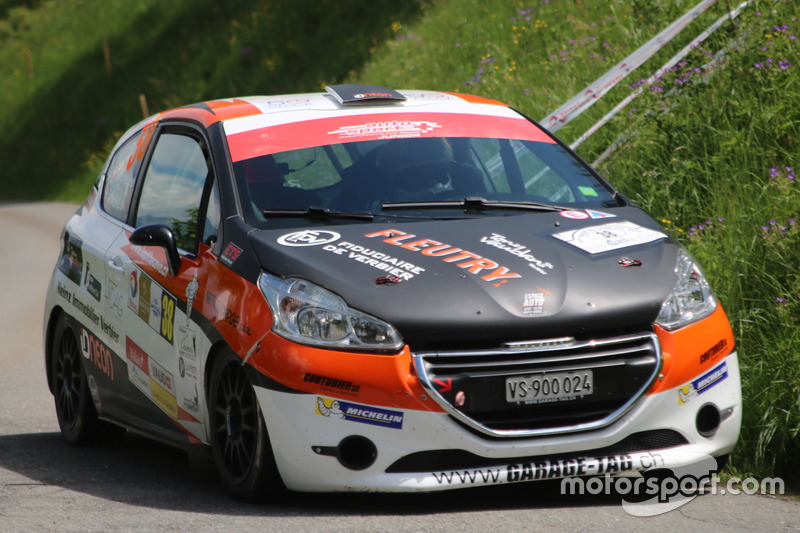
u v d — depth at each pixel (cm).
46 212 10862
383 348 1482
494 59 5684
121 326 2044
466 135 2031
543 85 4603
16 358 3459
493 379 1480
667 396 1538
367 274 1567
